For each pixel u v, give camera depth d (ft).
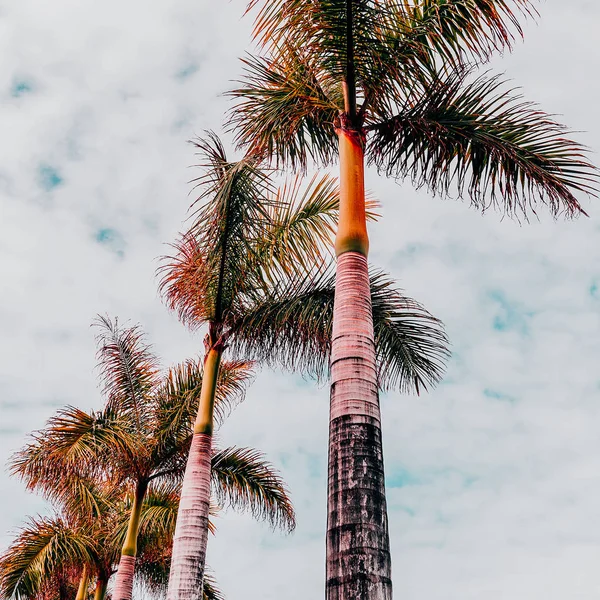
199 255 31.78
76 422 37.40
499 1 22.26
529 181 22.89
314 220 34.32
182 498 29.94
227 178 26.17
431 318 31.35
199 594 28.02
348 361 18.65
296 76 24.68
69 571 45.57
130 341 41.83
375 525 16.20
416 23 23.34
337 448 17.43
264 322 32.45
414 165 23.82
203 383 32.65
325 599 15.80
